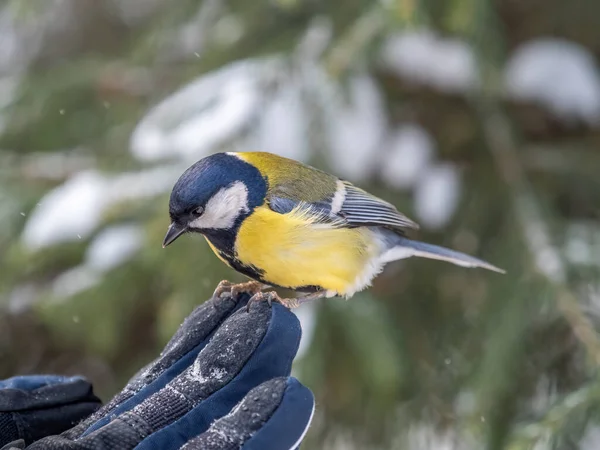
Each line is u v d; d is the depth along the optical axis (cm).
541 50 1014
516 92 995
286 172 628
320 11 965
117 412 494
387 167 970
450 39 991
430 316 966
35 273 975
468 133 1020
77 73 1090
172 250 834
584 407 671
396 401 947
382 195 953
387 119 988
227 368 484
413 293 970
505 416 838
